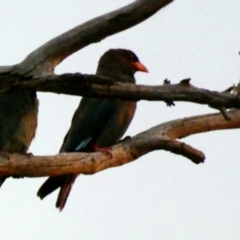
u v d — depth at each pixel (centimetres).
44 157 977
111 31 951
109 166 1090
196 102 897
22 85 884
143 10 933
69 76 864
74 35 942
